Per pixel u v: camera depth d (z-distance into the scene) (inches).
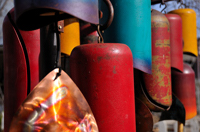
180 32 52.0
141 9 38.0
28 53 34.2
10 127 23.4
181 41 52.3
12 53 34.0
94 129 26.8
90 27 38.7
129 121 30.5
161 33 44.0
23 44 34.2
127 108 30.2
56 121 24.6
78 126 25.6
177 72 57.4
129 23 37.5
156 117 52.9
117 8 37.7
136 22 37.5
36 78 34.7
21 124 23.6
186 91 57.1
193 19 58.4
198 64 235.3
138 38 37.6
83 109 26.4
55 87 25.4
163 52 43.9
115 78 29.2
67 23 38.4
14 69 34.0
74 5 23.5
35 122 23.9
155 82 43.0
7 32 34.4
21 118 23.7
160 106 44.0
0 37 128.6
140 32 37.7
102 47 29.4
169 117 53.5
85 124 26.1
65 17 28.2
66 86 26.1
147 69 38.4
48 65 32.8
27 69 34.2
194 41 58.5
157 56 43.5
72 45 38.7
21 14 24.0
